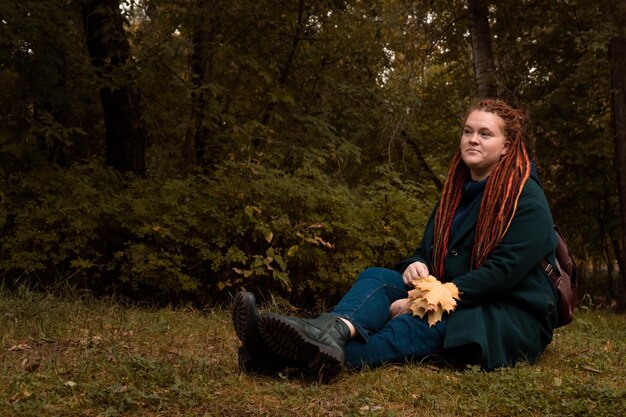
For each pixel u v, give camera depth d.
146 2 8.43
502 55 11.51
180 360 3.29
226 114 7.71
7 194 5.95
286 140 8.47
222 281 6.14
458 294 3.43
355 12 9.76
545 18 11.07
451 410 2.75
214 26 8.38
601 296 14.22
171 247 5.97
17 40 6.41
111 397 2.62
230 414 2.58
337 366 2.99
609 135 11.96
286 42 9.06
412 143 13.52
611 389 2.94
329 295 6.48
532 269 3.56
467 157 3.65
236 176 6.34
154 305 5.87
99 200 6.01
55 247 5.86
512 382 3.06
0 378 2.81
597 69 11.50
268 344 3.04
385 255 6.61
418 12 11.20
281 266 5.69
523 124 3.73
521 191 3.54
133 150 8.06
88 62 7.21
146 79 7.63
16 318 4.25
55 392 2.68
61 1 7.34
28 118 6.68
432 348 3.41
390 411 2.64
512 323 3.48
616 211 13.22
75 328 4.05
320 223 6.15
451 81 13.93
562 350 4.12
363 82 9.73
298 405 2.72
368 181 10.45
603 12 10.27
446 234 3.69
